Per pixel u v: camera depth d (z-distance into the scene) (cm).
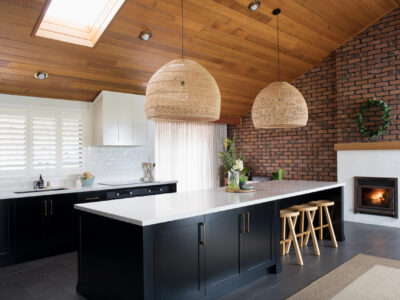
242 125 791
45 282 320
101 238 262
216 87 271
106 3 387
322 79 646
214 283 270
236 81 615
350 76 582
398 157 522
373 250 410
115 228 245
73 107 501
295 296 279
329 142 640
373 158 548
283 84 352
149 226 224
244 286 302
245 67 576
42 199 400
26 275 340
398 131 525
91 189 443
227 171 375
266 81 652
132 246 229
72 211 426
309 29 527
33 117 459
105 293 257
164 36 436
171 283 237
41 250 399
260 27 482
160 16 401
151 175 566
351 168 573
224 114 746
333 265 357
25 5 326
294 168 695
